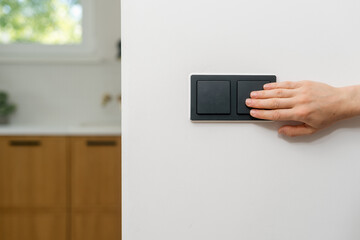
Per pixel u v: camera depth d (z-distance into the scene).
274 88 0.57
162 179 0.59
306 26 0.59
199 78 0.58
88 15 2.68
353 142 0.60
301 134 0.58
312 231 0.60
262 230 0.60
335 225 0.60
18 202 2.13
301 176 0.60
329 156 0.60
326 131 0.60
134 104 0.58
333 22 0.59
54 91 2.67
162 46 0.58
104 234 2.15
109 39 2.65
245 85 0.58
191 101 0.58
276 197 0.60
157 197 0.59
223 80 0.58
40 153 2.12
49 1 2.67
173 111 0.59
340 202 0.60
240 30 0.58
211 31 0.58
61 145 2.12
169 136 0.59
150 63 0.58
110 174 2.14
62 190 2.13
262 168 0.60
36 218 2.14
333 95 0.55
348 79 0.59
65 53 2.68
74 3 2.69
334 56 0.59
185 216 0.60
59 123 2.68
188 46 0.58
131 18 0.58
